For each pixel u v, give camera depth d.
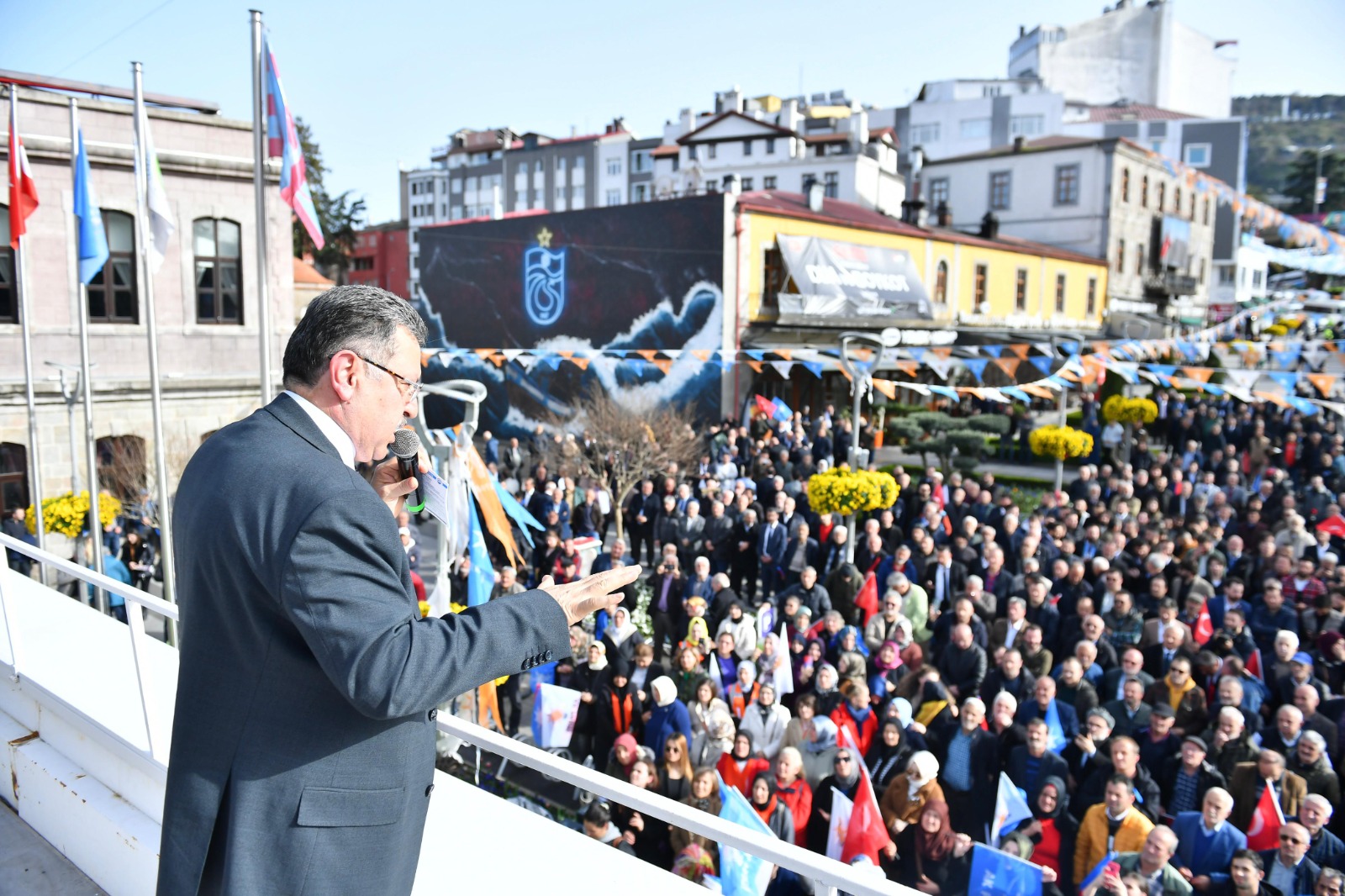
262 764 1.45
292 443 1.51
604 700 6.88
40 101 14.95
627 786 1.80
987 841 5.92
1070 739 6.16
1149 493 14.46
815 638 7.68
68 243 15.33
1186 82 67.50
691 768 5.73
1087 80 67.56
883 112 59.47
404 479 1.93
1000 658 6.93
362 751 1.50
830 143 48.78
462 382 5.70
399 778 1.55
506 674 1.48
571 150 75.56
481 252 28.95
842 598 9.58
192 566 1.51
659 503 13.81
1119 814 5.09
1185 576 9.26
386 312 1.59
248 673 1.47
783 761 5.45
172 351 16.48
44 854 2.88
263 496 1.42
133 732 2.73
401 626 1.40
